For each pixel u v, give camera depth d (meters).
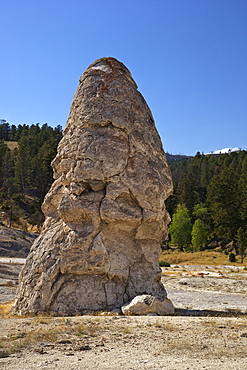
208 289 31.58
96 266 18.16
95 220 18.78
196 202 124.75
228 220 96.31
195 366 8.54
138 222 19.19
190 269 56.03
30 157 128.75
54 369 8.32
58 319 14.93
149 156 20.33
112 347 10.37
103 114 19.89
